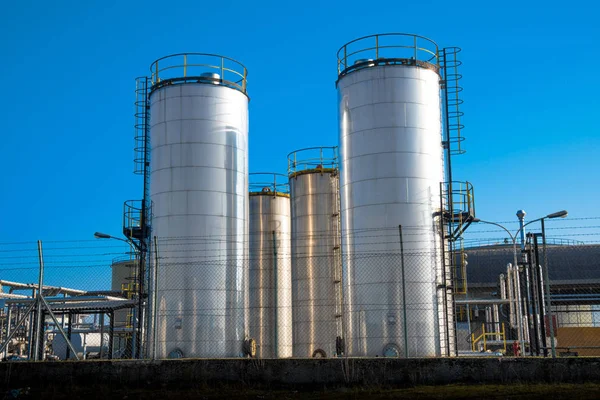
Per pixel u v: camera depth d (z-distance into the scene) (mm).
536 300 27625
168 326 25641
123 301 30062
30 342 26375
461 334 37750
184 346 25328
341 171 26312
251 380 18172
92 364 18625
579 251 55219
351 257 25031
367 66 26062
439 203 25281
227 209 27141
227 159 27547
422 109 25672
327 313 32312
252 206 36531
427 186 25047
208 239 26469
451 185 25922
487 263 57188
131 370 18484
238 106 28422
